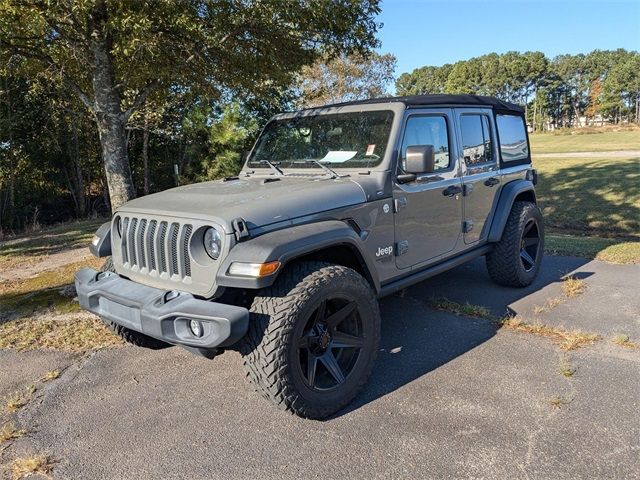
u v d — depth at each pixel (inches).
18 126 579.2
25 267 296.4
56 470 103.7
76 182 677.9
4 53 240.8
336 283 117.6
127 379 142.6
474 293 205.5
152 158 721.0
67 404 129.6
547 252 268.7
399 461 102.4
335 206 129.6
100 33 237.1
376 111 154.4
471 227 182.7
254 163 177.0
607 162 885.8
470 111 183.9
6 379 144.3
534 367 139.3
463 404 122.3
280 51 263.6
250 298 122.0
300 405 113.8
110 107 255.4
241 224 110.3
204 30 222.8
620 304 184.7
